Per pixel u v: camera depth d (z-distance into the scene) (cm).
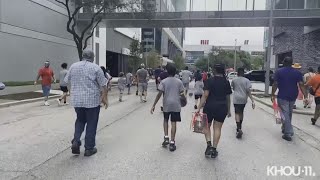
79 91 777
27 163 722
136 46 6288
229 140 1002
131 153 818
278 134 1114
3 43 2817
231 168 716
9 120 1290
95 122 793
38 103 1917
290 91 1021
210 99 811
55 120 1295
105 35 5616
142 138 991
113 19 3859
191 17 3794
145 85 2100
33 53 3309
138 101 2138
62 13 3906
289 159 799
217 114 802
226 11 3712
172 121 866
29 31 3225
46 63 1795
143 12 3772
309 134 1123
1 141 923
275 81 1042
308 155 841
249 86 1059
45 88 1797
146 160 761
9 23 2895
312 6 3731
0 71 2783
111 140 959
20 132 1052
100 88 799
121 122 1284
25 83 2794
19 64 3062
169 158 782
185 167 716
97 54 5250
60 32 3875
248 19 3697
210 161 766
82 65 781
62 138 966
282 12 3562
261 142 983
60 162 733
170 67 880
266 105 2070
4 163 720
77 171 674
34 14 3319
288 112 1028
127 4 3509
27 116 1399
